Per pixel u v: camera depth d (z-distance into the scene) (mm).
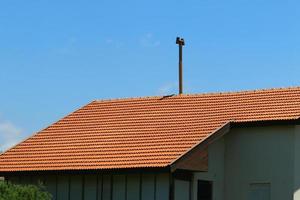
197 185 41469
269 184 42875
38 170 41375
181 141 40656
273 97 45156
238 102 45469
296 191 42156
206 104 46031
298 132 42625
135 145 41344
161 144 40719
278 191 42594
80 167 40281
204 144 40531
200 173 41781
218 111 44750
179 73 57500
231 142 44094
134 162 39125
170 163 37938
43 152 43406
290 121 42188
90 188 40500
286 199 42312
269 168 42969
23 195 36406
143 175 39344
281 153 42688
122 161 39625
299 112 42594
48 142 44656
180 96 47844
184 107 46250
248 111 44062
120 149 41281
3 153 44125
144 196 39156
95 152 41750
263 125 42969
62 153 42688
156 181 39000
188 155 39250
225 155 44125
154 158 39062
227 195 43812
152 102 47906
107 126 45469
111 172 39438
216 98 46625
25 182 42156
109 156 40719
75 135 44938
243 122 43156
